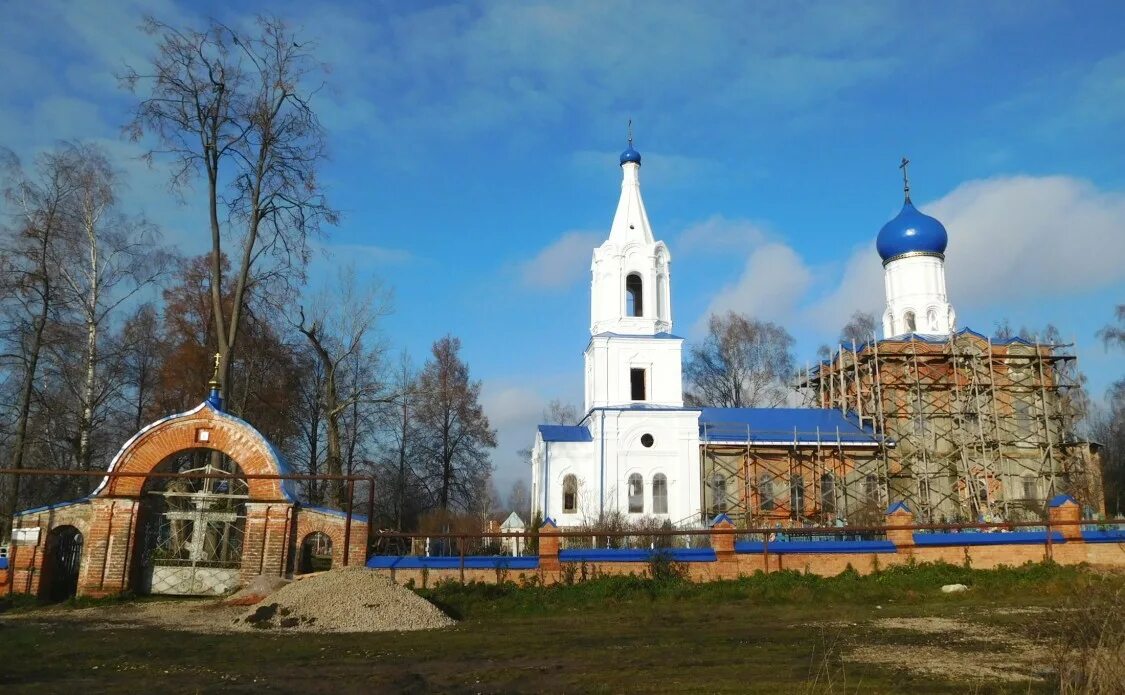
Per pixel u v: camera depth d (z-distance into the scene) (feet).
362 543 74.08
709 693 35.86
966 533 83.66
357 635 53.78
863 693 35.53
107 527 71.72
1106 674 30.58
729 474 143.13
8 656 45.42
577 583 73.15
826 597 69.26
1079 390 158.61
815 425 149.48
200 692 36.68
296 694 36.40
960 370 151.74
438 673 40.93
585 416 139.64
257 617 58.29
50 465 116.98
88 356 113.29
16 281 99.91
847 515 135.23
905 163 170.40
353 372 167.53
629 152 143.74
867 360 153.38
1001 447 143.43
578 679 39.17
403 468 185.47
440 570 73.72
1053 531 82.12
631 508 130.00
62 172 105.09
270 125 103.86
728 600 69.36
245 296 113.91
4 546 76.54
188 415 75.31
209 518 75.36
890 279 168.35
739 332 207.82
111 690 37.04
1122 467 184.34
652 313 137.18
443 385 189.67
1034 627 52.54
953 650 45.44
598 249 140.97
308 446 165.07
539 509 135.33
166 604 68.13
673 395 134.72
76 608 66.80
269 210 105.81
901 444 148.25
